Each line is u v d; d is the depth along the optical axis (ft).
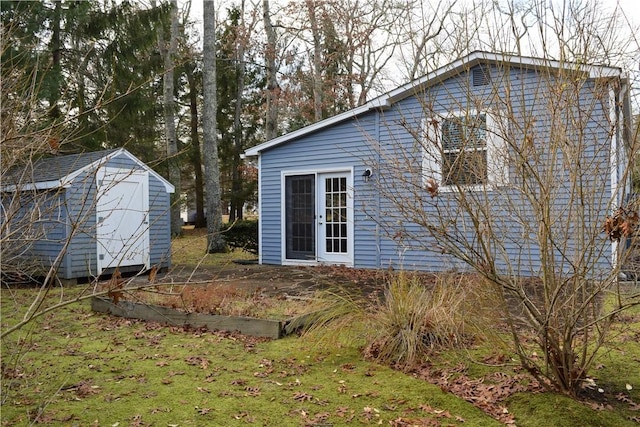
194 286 20.90
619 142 12.21
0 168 9.80
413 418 10.25
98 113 45.65
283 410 10.69
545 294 10.61
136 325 18.38
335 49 74.28
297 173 37.11
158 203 34.86
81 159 31.35
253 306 19.20
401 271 18.22
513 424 9.92
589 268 10.36
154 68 56.65
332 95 73.05
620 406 10.50
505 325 13.67
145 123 54.65
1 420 10.08
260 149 38.55
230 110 84.33
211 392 11.72
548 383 11.44
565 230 11.35
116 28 46.93
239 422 10.11
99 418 10.26
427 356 13.57
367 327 14.58
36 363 13.73
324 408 10.79
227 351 14.97
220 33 80.84
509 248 17.94
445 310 14.30
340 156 34.94
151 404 11.02
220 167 84.02
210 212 48.55
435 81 19.80
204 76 49.16
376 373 12.89
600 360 12.88
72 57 45.60
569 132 11.46
